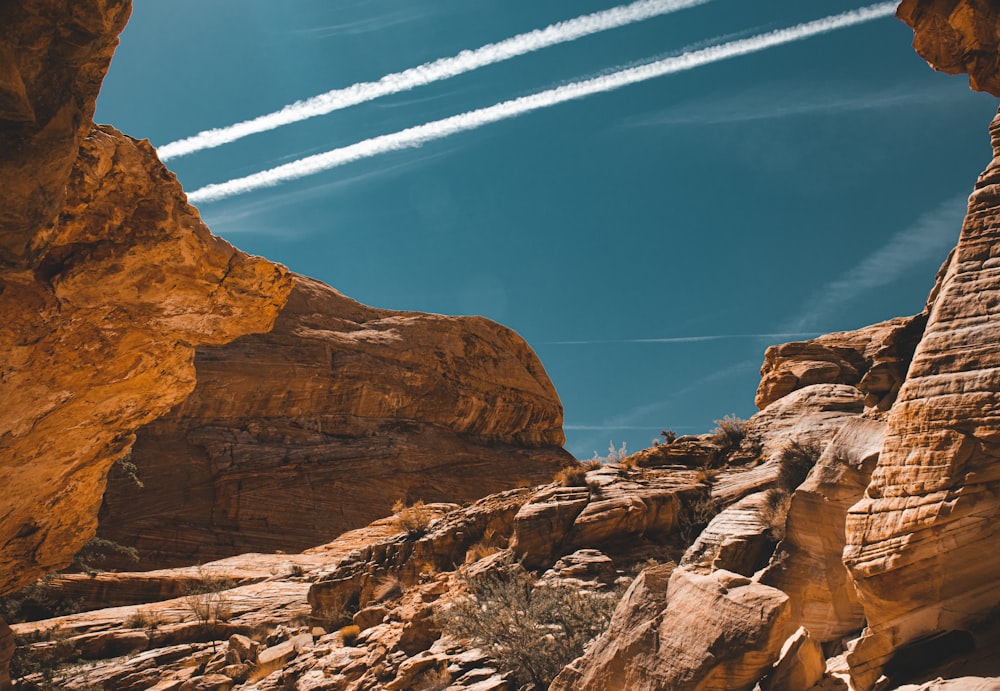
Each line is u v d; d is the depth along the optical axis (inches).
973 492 259.1
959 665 254.5
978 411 263.7
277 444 1987.0
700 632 334.6
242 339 2118.6
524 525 700.0
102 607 1128.8
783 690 324.2
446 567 812.0
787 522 433.1
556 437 2637.8
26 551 530.6
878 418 433.1
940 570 265.3
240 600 995.9
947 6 346.9
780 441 780.6
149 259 393.1
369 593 825.5
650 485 735.1
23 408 426.6
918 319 427.5
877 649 279.1
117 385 451.8
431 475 2135.8
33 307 379.2
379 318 2488.9
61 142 279.3
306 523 1850.4
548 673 485.7
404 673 559.2
